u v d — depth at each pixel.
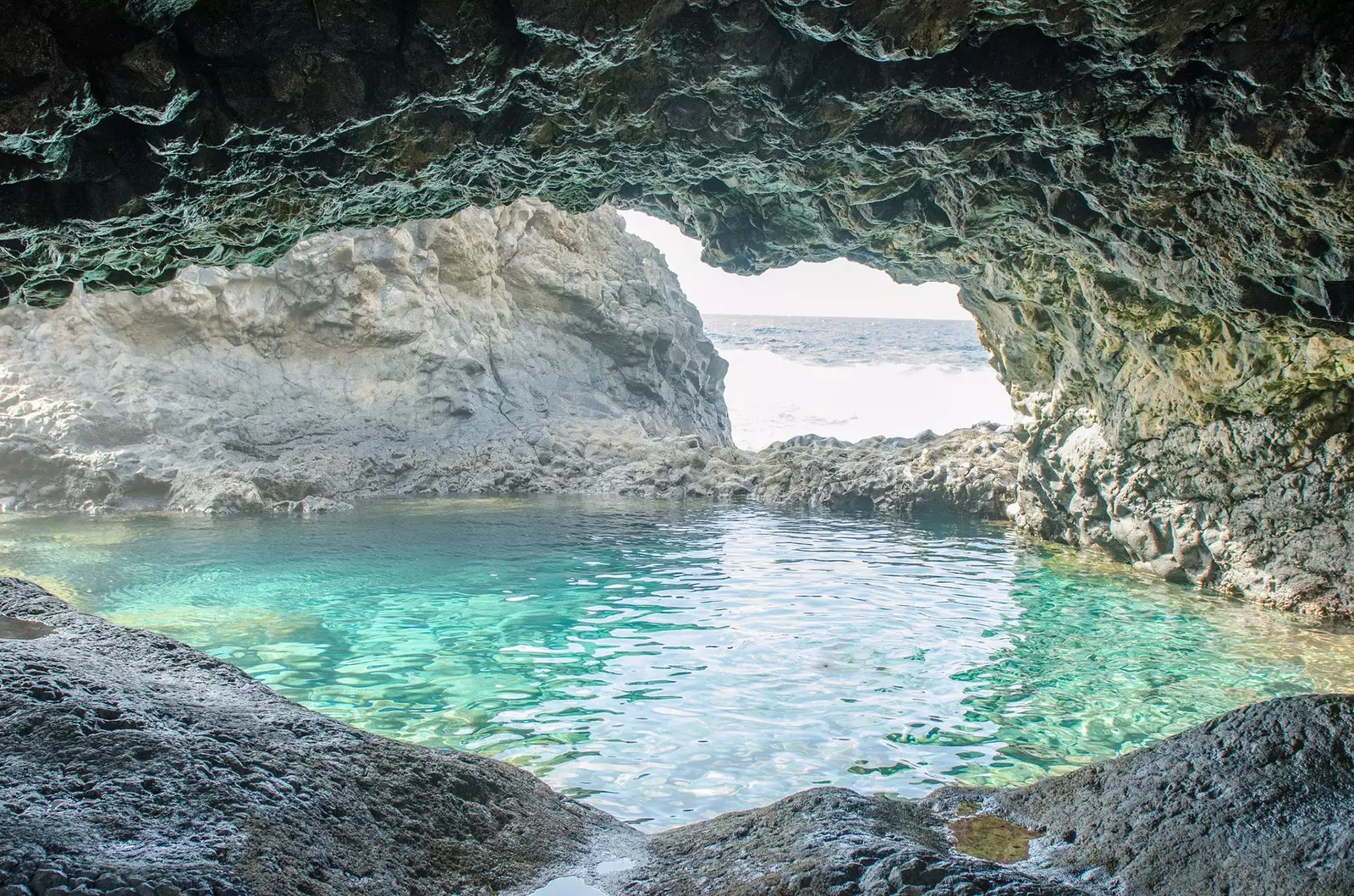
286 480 18.05
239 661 8.45
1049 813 4.25
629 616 10.14
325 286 21.56
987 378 51.16
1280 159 6.01
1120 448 12.38
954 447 18.64
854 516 17.42
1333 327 7.38
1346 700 4.10
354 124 5.95
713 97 6.89
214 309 20.86
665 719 7.21
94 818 3.16
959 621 10.05
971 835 4.13
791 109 6.72
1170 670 8.43
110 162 5.80
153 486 17.77
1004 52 6.22
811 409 45.47
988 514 17.11
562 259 25.30
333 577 11.80
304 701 7.49
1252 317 7.77
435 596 10.91
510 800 4.34
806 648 9.03
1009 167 7.57
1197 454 11.21
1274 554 10.73
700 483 20.14
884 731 7.04
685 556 13.42
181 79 5.32
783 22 5.97
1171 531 11.98
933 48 5.86
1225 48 5.64
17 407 18.30
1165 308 9.79
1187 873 3.55
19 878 2.80
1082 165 7.03
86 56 5.04
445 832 3.88
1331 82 5.42
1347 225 6.26
